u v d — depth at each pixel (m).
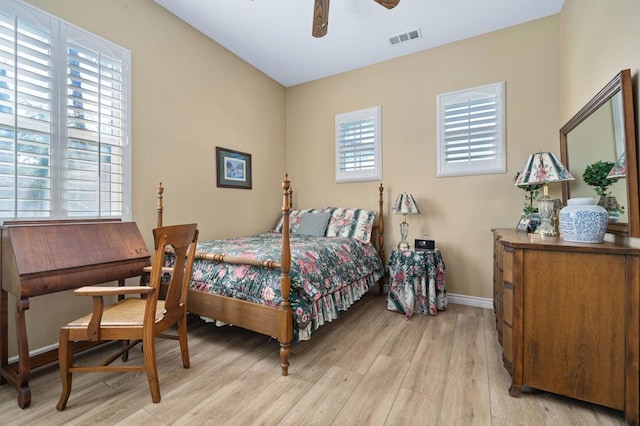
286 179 1.89
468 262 3.20
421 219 3.43
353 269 2.75
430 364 1.99
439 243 3.34
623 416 1.49
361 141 3.82
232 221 3.53
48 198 2.02
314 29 2.42
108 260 1.96
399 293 2.97
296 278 1.99
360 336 2.44
